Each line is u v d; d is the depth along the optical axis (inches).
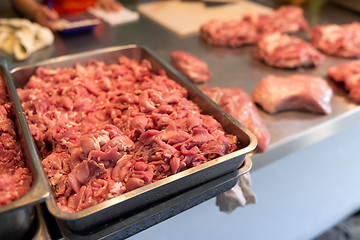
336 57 40.0
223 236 29.2
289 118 29.1
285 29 44.6
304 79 31.7
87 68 30.6
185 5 52.2
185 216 24.6
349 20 50.0
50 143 22.9
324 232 41.1
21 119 20.3
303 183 32.6
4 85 25.8
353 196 39.4
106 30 43.1
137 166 19.1
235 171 20.2
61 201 18.5
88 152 19.3
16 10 41.6
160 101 23.9
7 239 16.4
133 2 52.6
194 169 17.8
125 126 22.8
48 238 17.3
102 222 17.0
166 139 20.6
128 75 29.6
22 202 14.6
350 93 31.9
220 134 21.1
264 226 32.4
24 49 35.2
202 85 33.2
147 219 18.2
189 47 40.6
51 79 28.7
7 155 20.2
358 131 33.4
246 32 40.7
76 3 43.9
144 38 41.8
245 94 28.6
